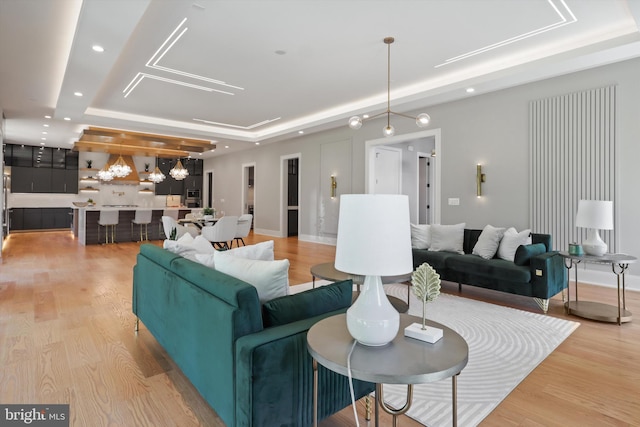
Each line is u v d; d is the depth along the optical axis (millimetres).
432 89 5375
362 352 1247
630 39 3691
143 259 2658
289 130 8102
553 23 3611
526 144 5027
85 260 5988
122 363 2322
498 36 3879
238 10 3309
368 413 1763
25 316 3199
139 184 12062
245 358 1308
